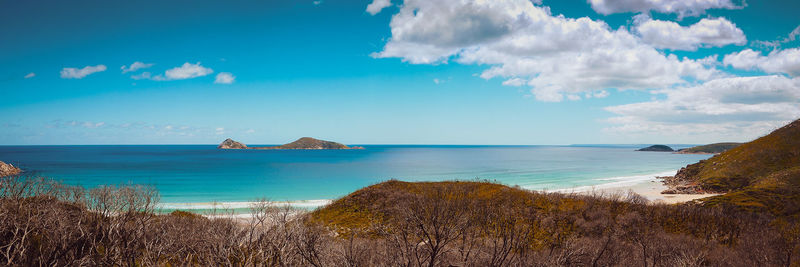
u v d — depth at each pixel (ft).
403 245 40.83
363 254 42.09
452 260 40.60
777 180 199.93
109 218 44.06
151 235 42.42
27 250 36.35
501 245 48.42
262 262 34.73
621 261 60.90
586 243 70.79
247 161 648.38
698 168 334.44
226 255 35.60
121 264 36.22
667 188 279.69
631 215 112.06
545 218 105.29
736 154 304.09
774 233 88.33
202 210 159.33
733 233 104.99
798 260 69.00
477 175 391.86
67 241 38.22
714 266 69.31
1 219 39.22
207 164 558.15
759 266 69.31
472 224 48.14
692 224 112.68
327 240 44.73
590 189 268.62
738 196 172.65
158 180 320.91
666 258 65.82
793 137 282.36
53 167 459.32
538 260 49.32
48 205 45.47
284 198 221.25
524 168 498.28
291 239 38.14
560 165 565.94
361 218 117.91
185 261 37.17
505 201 122.72
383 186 154.92
